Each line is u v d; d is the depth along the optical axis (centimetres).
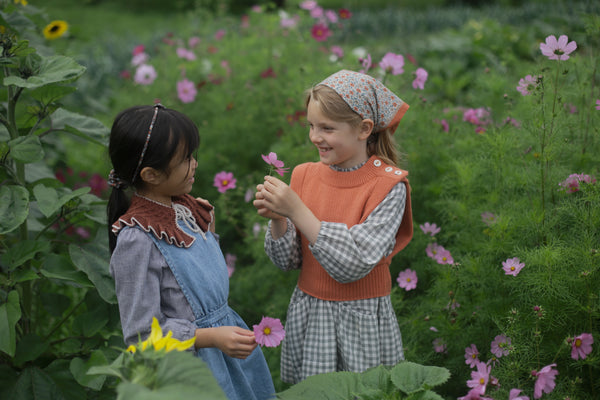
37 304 204
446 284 193
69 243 175
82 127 190
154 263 132
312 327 161
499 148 202
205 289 139
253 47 406
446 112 302
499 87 260
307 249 164
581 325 175
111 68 635
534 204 192
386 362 161
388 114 157
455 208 214
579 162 206
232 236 320
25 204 160
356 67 269
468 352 181
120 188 143
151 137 131
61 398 163
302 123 284
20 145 161
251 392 150
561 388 166
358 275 147
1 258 164
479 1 1088
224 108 357
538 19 583
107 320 173
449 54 516
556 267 170
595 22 224
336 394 129
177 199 147
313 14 368
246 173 339
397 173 154
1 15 208
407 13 823
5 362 174
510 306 185
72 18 1323
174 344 102
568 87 223
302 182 170
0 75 175
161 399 81
